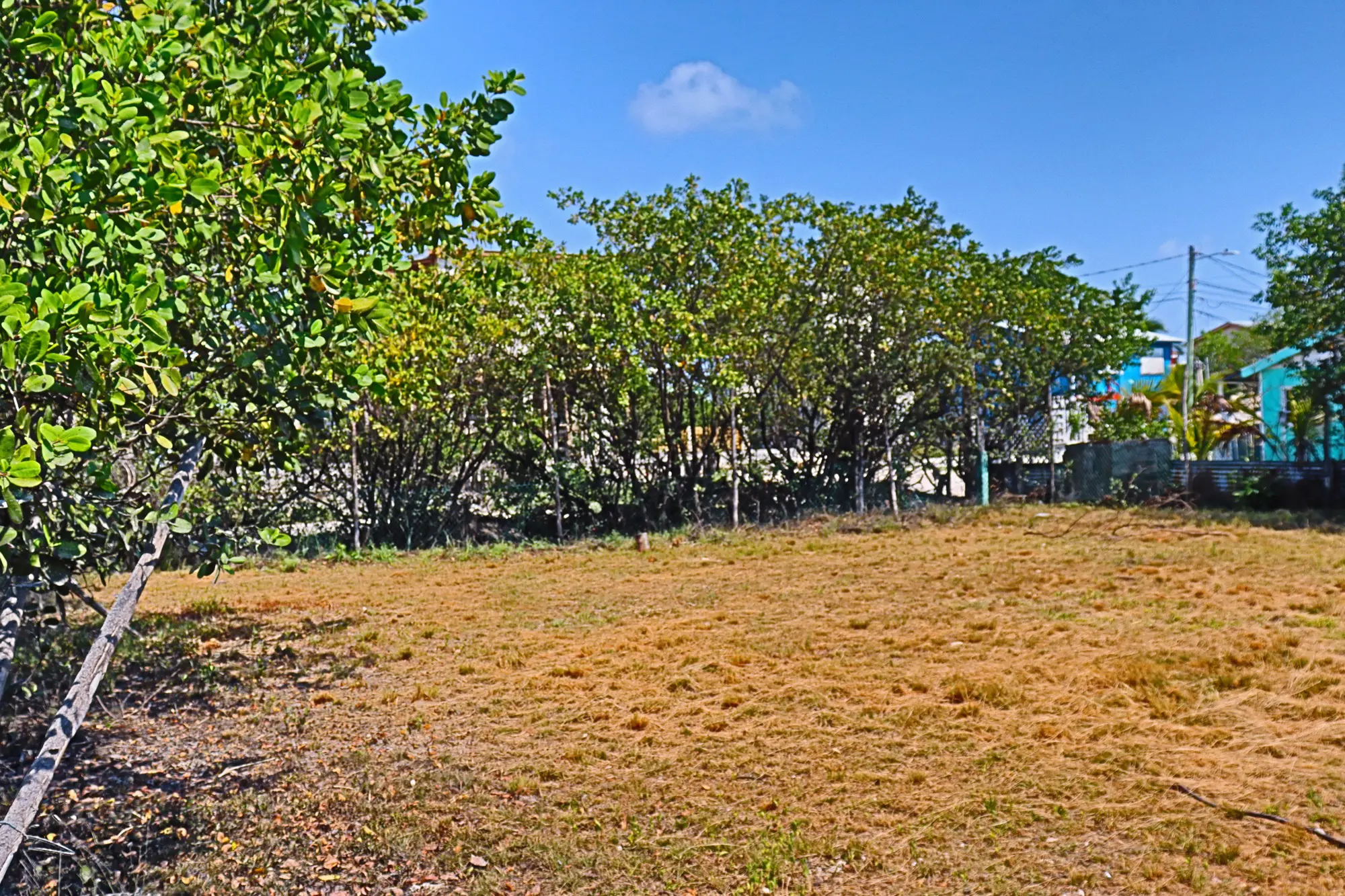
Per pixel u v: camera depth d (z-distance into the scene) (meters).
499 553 15.11
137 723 6.48
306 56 4.46
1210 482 19.33
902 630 8.49
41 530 3.28
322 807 5.07
